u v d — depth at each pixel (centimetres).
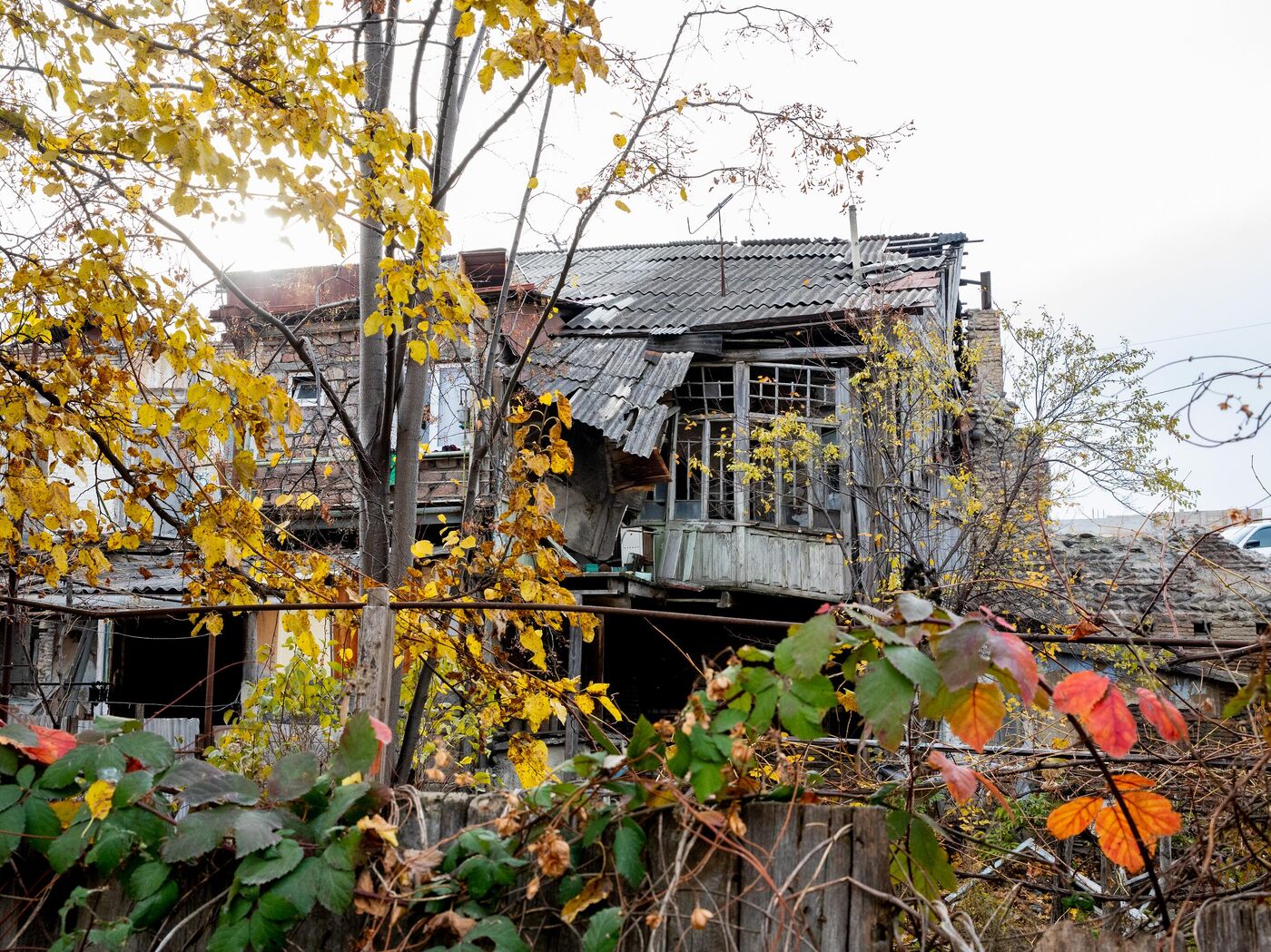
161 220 404
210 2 391
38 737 224
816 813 198
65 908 213
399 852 210
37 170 399
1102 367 1076
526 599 418
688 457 1422
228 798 210
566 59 388
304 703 523
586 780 206
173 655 1548
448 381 1170
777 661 192
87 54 389
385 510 505
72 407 411
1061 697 197
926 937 194
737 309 1460
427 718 590
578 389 1266
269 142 376
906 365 1205
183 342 406
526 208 562
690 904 199
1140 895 269
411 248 419
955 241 1741
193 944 216
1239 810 224
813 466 1316
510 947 193
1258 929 186
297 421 411
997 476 1147
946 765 210
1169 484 988
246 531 396
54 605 299
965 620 191
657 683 1443
